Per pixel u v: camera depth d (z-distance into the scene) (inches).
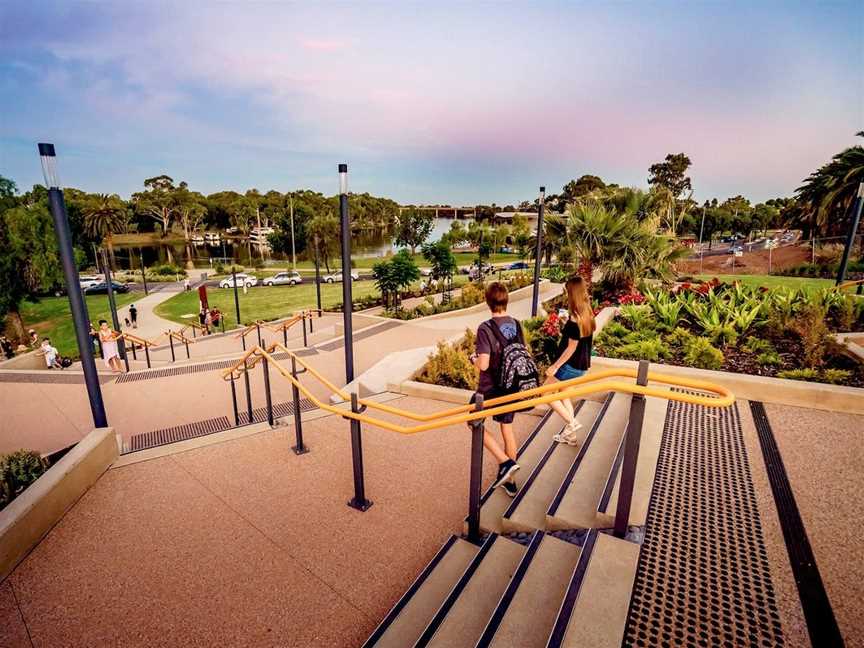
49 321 1513.3
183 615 108.7
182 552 130.3
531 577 95.8
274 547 132.0
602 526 106.6
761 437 150.3
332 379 362.9
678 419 164.2
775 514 109.3
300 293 1707.7
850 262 900.0
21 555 126.9
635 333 275.1
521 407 104.2
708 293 344.8
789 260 1170.6
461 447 190.1
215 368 417.1
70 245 162.9
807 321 249.8
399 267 901.2
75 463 155.4
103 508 151.6
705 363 221.3
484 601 98.8
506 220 5994.1
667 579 88.3
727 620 79.0
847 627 77.8
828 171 1051.3
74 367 575.5
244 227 5880.9
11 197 1450.5
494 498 144.1
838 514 109.3
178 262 3459.6
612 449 144.1
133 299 1780.3
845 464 132.6
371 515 145.9
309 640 101.8
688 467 130.6
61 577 121.1
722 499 115.2
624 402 180.7
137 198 6087.6
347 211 271.7
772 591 85.7
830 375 189.6
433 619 94.0
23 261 1411.2
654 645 73.9
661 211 527.5
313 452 189.5
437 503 151.4
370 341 484.4
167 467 178.2
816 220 1111.6
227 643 101.2
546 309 557.3
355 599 113.3
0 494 163.9
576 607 80.4
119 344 564.7
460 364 271.1
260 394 332.2
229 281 1929.1
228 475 171.9
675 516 108.0
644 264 463.8
